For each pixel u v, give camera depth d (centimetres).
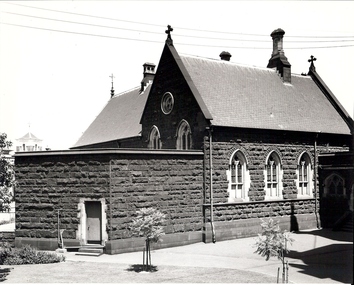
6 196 2033
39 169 2641
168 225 2666
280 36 3834
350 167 3225
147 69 4931
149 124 3456
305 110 3547
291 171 3256
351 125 3675
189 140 3028
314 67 4141
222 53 3778
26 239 2619
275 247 1670
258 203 3036
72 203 2552
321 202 3412
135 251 2519
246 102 3197
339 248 2533
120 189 2500
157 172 2648
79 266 2111
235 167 2977
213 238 2789
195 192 2792
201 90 3019
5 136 2117
